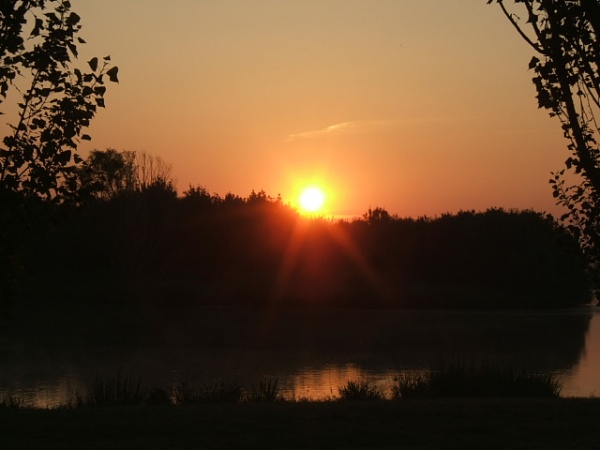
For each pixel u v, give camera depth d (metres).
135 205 65.06
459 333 42.06
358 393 18.23
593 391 23.03
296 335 40.44
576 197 12.06
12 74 9.32
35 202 9.20
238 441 10.15
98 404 15.79
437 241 71.19
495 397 16.16
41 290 57.28
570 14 10.20
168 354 32.47
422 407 12.75
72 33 9.46
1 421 11.29
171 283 60.97
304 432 10.72
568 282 64.94
